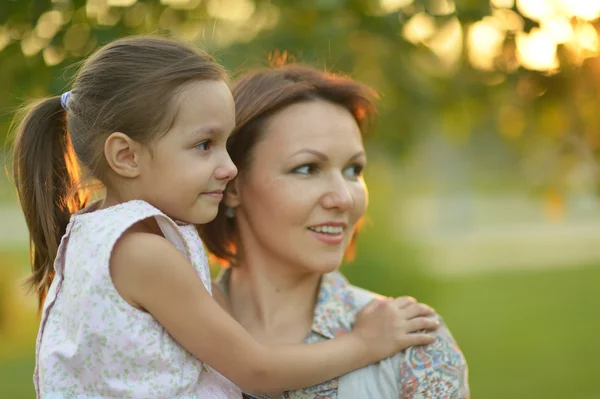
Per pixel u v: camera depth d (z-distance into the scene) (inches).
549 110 144.2
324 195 82.9
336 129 84.0
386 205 285.3
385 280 276.8
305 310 89.0
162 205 76.3
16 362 367.9
